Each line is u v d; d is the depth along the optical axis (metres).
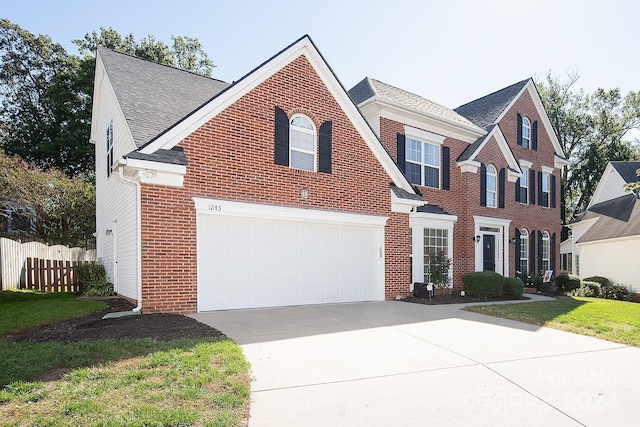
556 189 22.52
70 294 13.01
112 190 13.16
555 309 11.20
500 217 18.14
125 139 10.94
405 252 13.32
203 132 9.45
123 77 11.89
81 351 5.51
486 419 3.90
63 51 32.81
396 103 14.84
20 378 4.45
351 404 4.17
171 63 33.75
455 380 4.98
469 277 14.80
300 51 11.27
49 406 3.76
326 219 11.41
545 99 39.09
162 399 3.97
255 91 10.34
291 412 3.94
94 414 3.60
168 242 8.83
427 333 7.59
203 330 7.06
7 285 14.66
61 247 17.94
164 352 5.49
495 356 6.07
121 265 11.66
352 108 12.11
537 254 20.58
